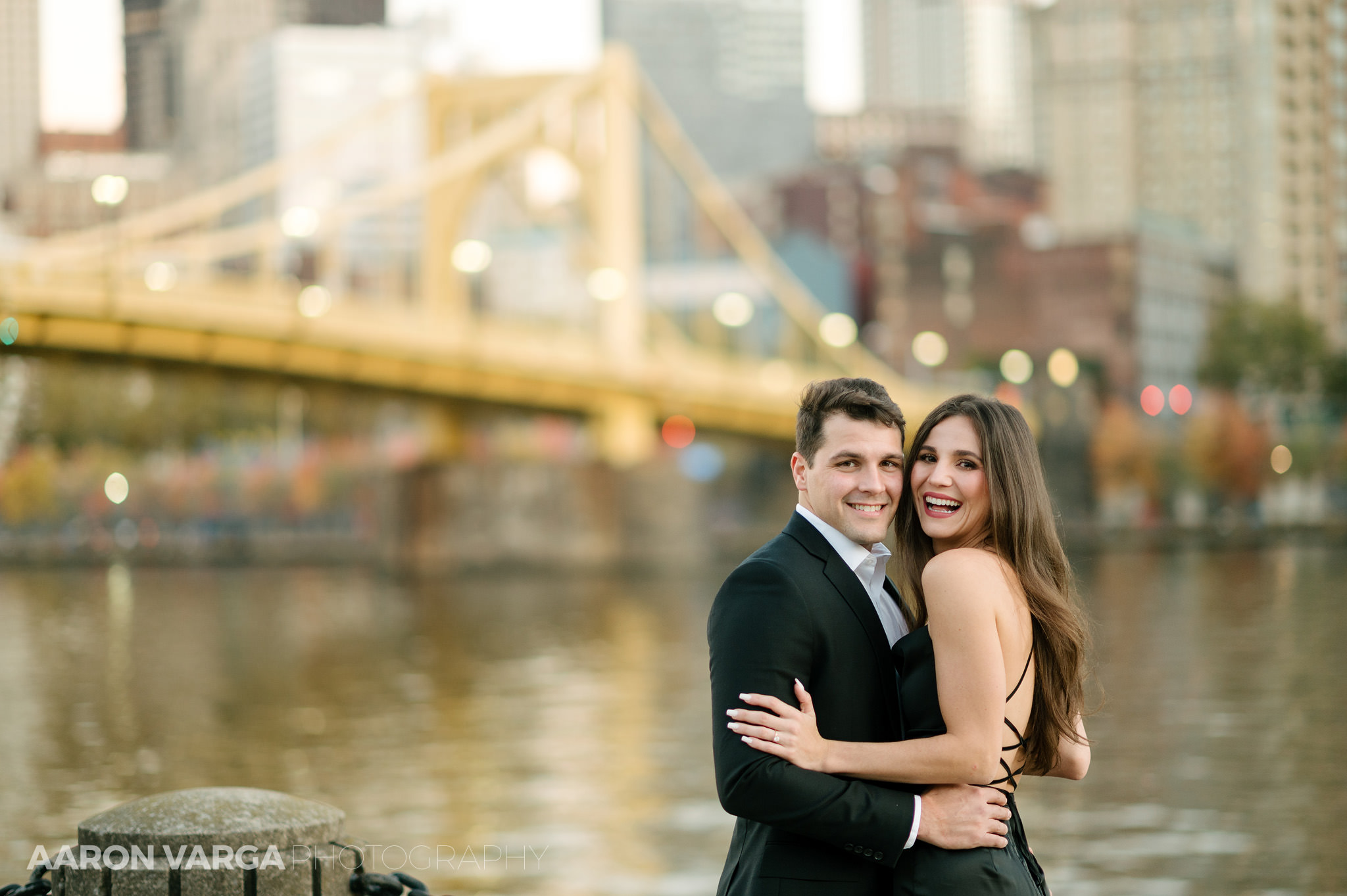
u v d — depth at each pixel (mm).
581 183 58750
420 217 61688
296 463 95625
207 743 15938
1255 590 38125
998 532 3568
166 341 42562
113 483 97750
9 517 95500
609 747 14992
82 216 70375
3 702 20031
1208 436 80500
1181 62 146000
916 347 101500
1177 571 48062
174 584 56375
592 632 30766
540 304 65875
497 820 11375
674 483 60250
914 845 3373
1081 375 101812
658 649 26359
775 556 3424
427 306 60344
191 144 80188
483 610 38594
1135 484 79812
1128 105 150125
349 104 90188
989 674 3352
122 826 3305
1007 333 120750
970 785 3381
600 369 54844
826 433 3498
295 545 82688
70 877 3316
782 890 3363
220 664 25172
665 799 12102
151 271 45312
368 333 45938
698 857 10039
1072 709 3547
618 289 57250
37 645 29734
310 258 65562
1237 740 14344
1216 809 11133
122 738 16438
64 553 84625
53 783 13469
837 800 3254
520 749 14992
